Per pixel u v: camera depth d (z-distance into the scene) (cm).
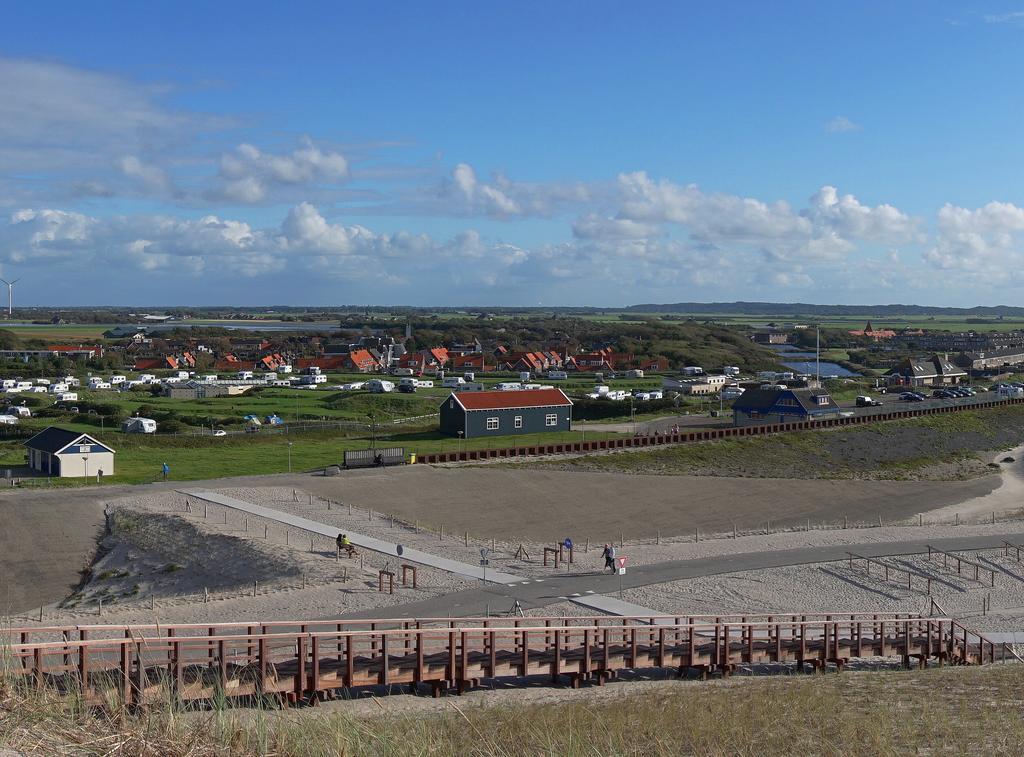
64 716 1334
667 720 1864
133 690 1952
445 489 6244
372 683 2362
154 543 4719
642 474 7144
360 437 8712
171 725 1333
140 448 7800
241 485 6125
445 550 4559
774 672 2938
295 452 7725
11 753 1157
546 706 2164
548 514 5816
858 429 9544
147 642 2345
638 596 3788
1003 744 1627
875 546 4831
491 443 8425
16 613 3769
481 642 2988
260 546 4453
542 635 3086
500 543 4850
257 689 2161
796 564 4431
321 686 2286
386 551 4462
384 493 6041
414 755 1396
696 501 6366
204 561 4384
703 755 1598
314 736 1384
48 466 6562
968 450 9325
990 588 4238
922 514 6378
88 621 3347
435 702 2358
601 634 3120
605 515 5875
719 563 4409
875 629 3178
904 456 8831
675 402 12050
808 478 7544
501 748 1571
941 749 1606
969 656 3253
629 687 2611
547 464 7425
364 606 3541
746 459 8250
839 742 1684
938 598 4062
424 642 2953
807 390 10569
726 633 2825
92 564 4588
